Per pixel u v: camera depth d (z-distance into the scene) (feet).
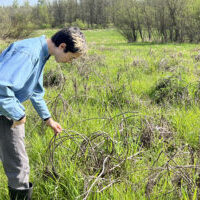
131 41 88.43
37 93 8.16
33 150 10.61
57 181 8.28
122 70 26.35
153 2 83.25
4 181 8.89
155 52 41.01
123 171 9.04
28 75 6.41
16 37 63.36
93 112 14.29
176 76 18.07
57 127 8.54
